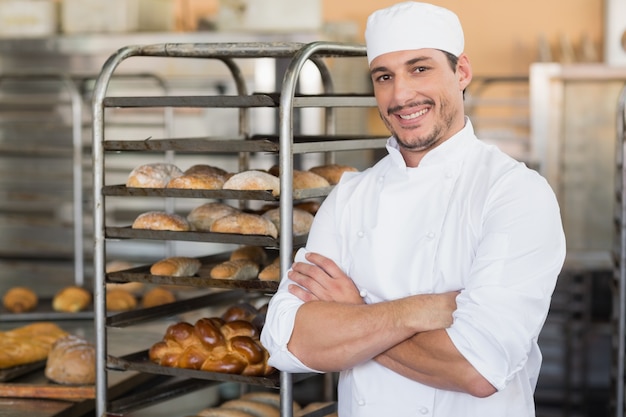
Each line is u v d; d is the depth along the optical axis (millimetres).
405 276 2066
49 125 5461
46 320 3779
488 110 6125
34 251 5629
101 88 2463
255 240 2316
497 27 6094
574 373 5363
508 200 1948
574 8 5996
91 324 3705
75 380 2836
